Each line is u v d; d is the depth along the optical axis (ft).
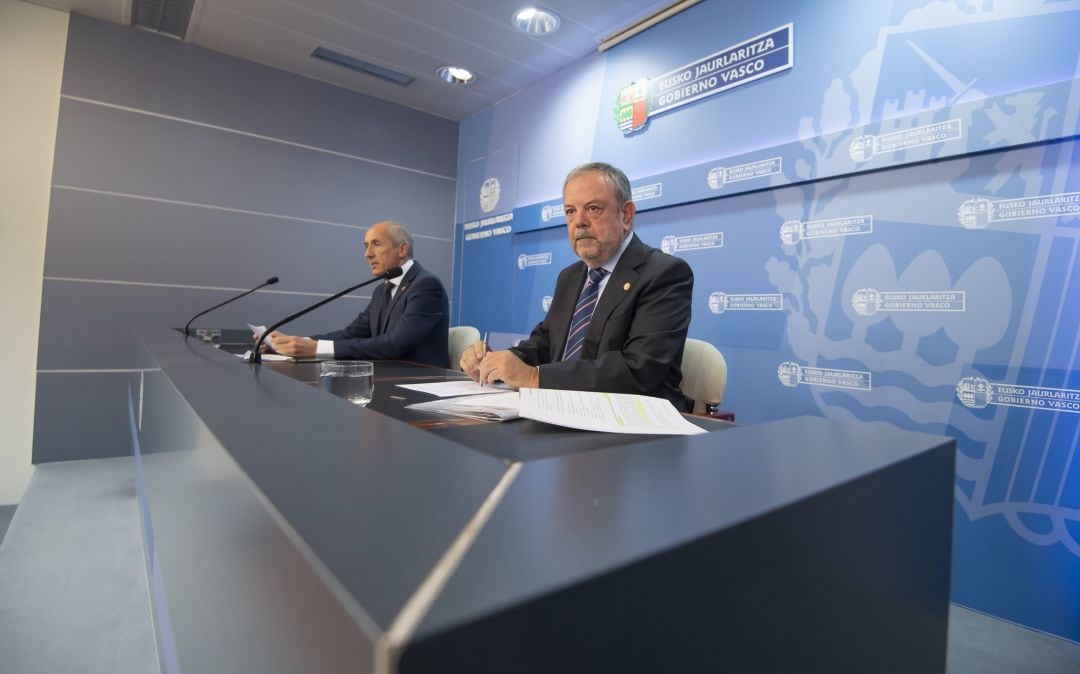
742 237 7.85
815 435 1.64
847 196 6.66
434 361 7.41
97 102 9.96
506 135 12.79
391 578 0.58
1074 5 4.99
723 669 0.85
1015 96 5.26
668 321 4.26
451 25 9.87
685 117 8.75
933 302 5.88
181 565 1.76
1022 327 5.26
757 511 0.91
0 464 9.20
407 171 13.53
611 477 1.06
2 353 9.23
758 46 7.69
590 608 0.63
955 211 5.72
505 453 1.72
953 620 5.32
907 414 6.06
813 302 6.98
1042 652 4.74
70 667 4.18
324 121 12.32
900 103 6.17
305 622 0.65
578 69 10.91
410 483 0.95
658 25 9.23
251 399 1.93
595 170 5.06
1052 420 5.08
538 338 5.84
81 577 5.64
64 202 9.68
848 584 1.18
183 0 9.45
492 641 0.52
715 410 4.94
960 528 5.65
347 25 10.00
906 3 6.15
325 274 12.33
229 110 11.19
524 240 12.26
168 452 2.31
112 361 10.01
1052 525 5.07
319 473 1.00
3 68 9.27
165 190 10.56
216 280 11.05
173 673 1.89
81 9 9.68
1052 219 5.08
